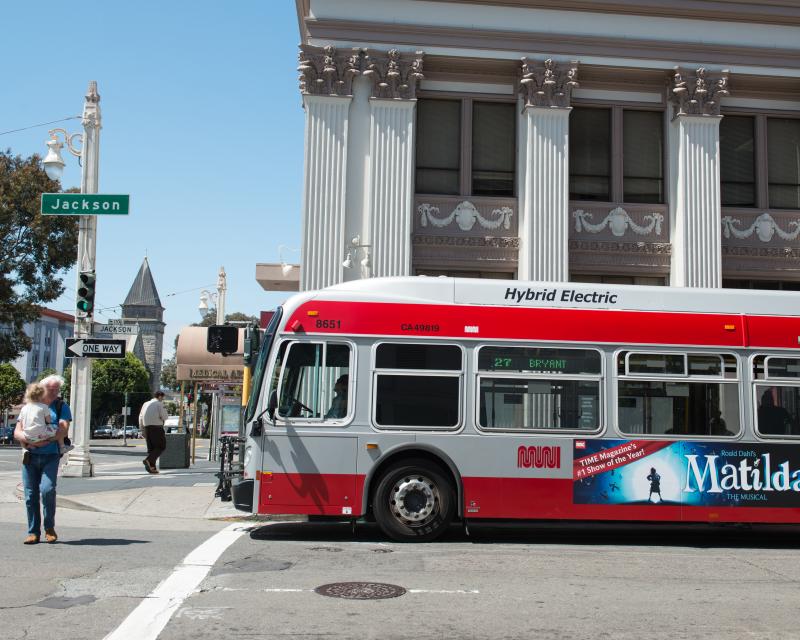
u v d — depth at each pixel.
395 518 10.68
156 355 137.12
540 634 6.23
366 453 10.70
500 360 10.98
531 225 17.64
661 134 18.72
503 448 10.81
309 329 10.91
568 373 11.03
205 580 7.83
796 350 11.37
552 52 18.03
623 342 11.14
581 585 8.05
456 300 11.09
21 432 9.66
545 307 11.16
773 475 11.08
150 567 8.39
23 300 38.53
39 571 8.06
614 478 10.89
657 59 18.22
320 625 6.32
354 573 8.36
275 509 10.59
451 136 18.36
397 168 17.58
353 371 10.84
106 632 6.04
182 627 6.20
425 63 18.08
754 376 11.27
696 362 11.23
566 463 10.86
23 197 38.16
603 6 18.08
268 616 6.54
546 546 10.74
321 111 17.55
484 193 18.31
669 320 11.27
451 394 10.88
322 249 17.30
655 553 10.32
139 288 138.38
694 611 7.07
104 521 12.27
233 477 11.57
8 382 79.31
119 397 98.69
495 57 17.91
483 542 10.98
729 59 18.42
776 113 18.97
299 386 10.82
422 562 9.09
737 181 18.91
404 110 17.69
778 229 18.72
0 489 15.96
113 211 17.02
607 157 18.55
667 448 10.98
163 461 22.42
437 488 10.77
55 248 38.44
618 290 11.32
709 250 17.97
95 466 23.47
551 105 17.89
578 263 18.12
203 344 26.92
